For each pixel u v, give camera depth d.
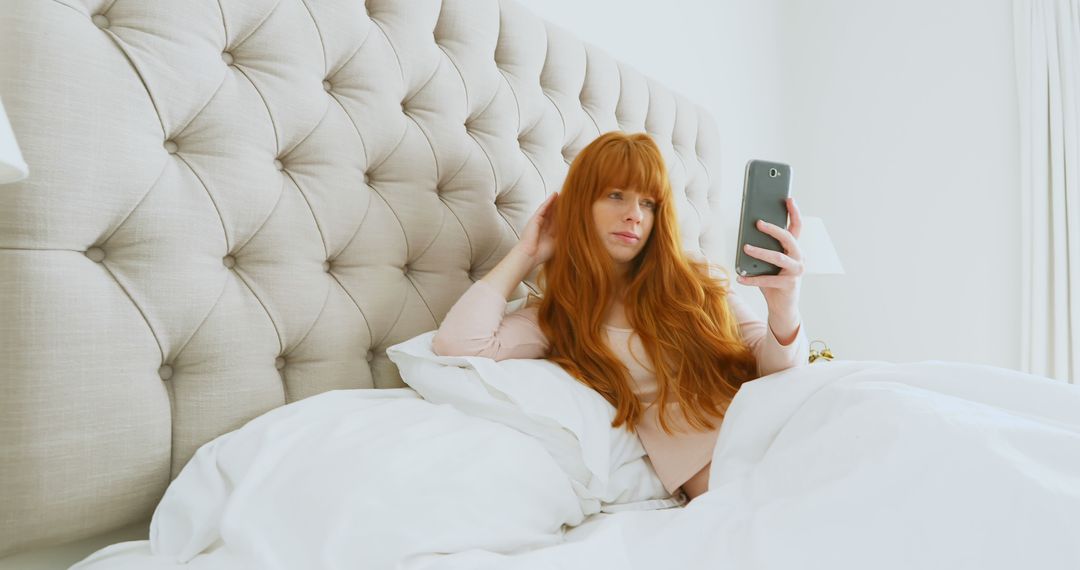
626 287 1.11
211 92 0.82
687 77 2.25
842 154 2.78
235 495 0.64
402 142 1.07
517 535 0.66
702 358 1.02
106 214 0.70
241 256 0.87
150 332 0.74
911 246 2.58
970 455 0.57
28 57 0.65
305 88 0.93
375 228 1.02
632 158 1.07
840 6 2.79
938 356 2.51
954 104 2.48
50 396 0.65
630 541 0.65
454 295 1.15
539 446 0.81
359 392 0.90
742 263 0.91
